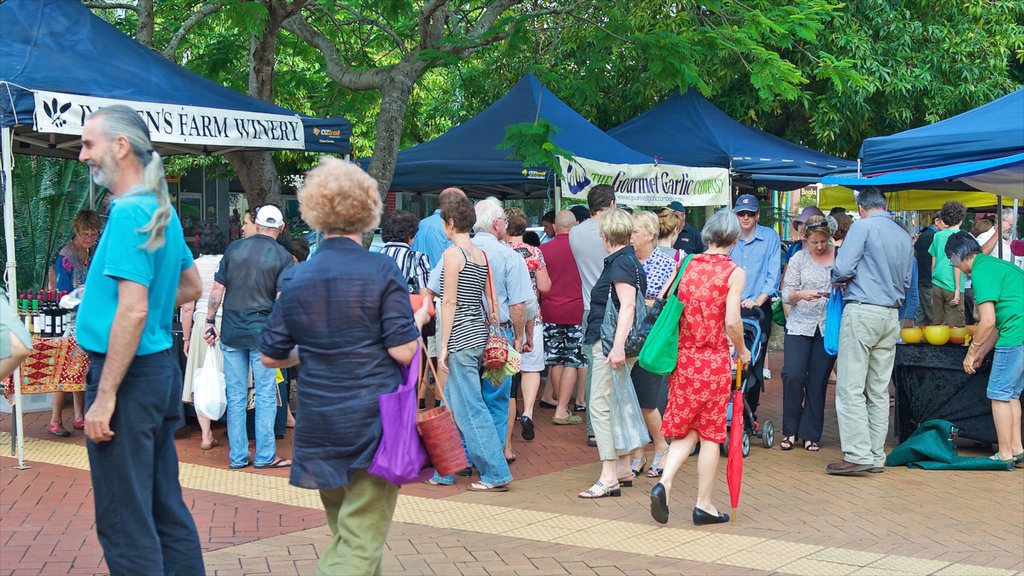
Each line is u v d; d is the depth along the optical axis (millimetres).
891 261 7480
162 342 3965
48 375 8188
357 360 3725
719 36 11734
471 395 6898
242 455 7559
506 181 10453
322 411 3713
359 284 3732
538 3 13477
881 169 8070
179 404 4125
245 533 5766
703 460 6117
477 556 5430
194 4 13055
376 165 11039
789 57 15172
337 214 3797
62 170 13273
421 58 11320
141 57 8648
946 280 12078
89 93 7625
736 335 5992
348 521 3756
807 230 8398
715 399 6027
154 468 4051
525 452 8344
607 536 5855
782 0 13211
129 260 3725
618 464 7160
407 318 3777
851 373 7523
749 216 8586
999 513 6457
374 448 3684
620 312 6621
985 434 8250
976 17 15961
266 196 11141
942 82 15812
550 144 9227
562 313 9258
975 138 7605
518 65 15023
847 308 7543
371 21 12898
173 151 10102
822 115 15352
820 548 5621
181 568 4105
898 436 8680
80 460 7621
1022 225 20938
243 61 13156
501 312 7359
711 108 13125
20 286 13195
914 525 6156
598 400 6848
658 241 8422
